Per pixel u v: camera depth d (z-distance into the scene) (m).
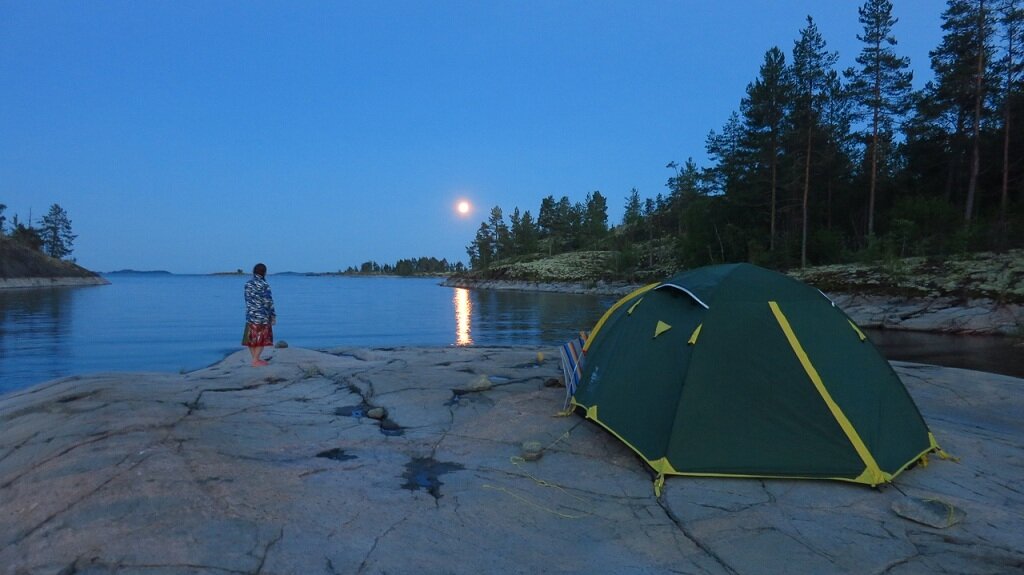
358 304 46.81
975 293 22.41
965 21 37.09
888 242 31.02
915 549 3.83
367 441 6.06
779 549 3.82
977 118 37.31
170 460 5.02
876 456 5.02
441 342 20.45
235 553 3.54
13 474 4.87
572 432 6.32
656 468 5.04
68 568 3.34
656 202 84.19
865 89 40.69
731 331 5.55
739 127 50.19
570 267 87.06
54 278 99.69
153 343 19.59
